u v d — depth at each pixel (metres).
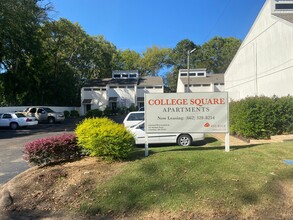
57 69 53.25
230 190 5.64
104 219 5.26
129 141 7.66
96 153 7.48
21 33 30.03
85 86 54.00
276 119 13.67
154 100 8.49
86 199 5.84
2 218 5.55
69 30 54.62
